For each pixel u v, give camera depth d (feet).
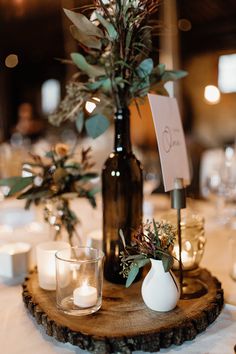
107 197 3.22
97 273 2.61
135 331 2.32
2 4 15.17
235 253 3.50
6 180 3.34
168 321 2.47
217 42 16.92
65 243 3.26
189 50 17.51
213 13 15.55
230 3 14.74
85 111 3.71
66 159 3.57
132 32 2.95
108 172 3.21
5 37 20.92
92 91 3.23
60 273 2.62
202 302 2.76
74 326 2.39
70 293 2.63
